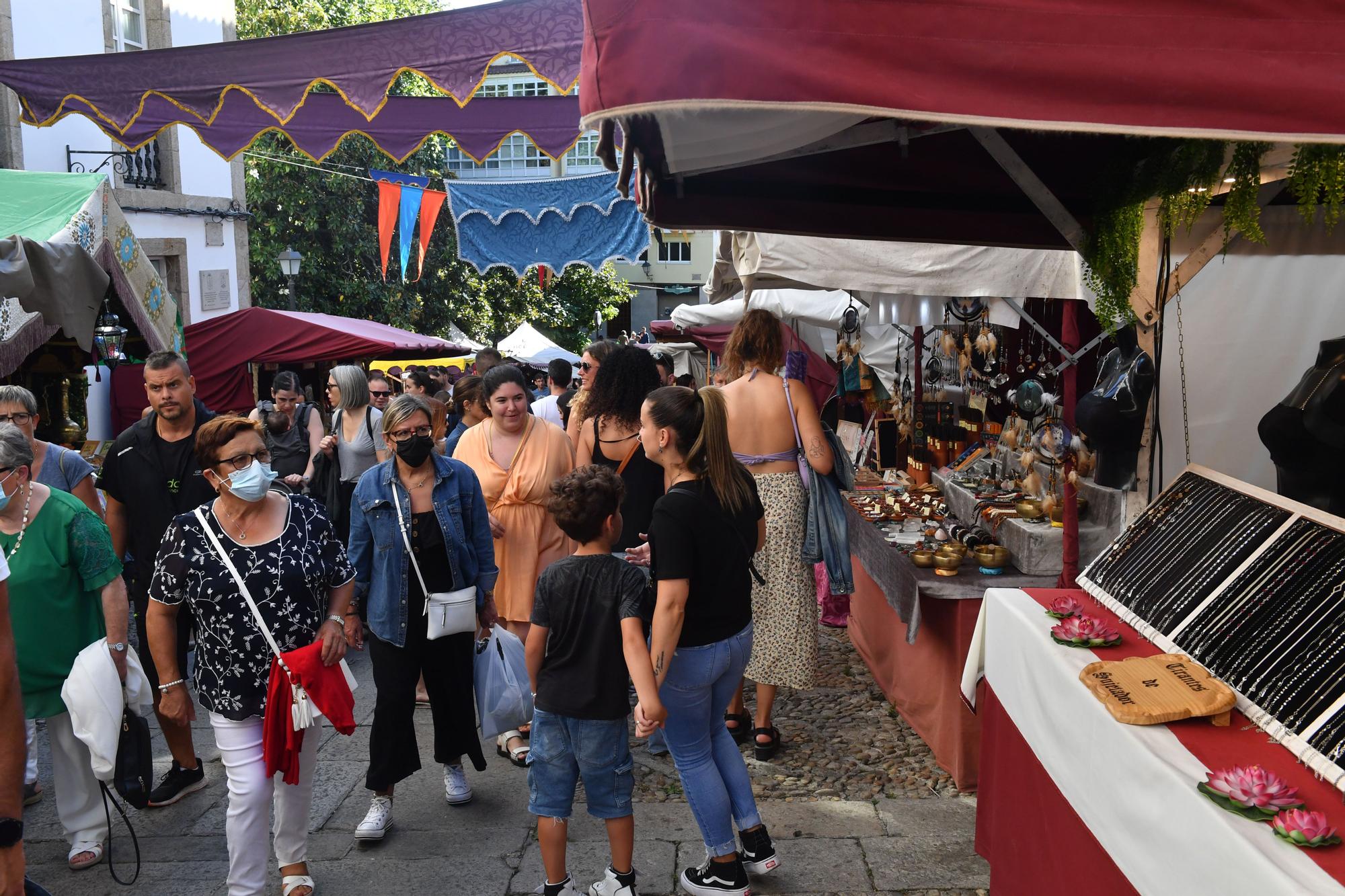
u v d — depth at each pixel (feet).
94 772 11.21
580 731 10.41
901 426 23.67
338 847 12.53
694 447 10.48
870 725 16.25
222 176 49.03
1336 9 5.47
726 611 10.61
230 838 10.60
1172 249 11.93
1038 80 5.71
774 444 14.61
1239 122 5.53
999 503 15.71
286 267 53.83
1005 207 12.53
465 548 13.01
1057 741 8.52
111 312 21.08
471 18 13.80
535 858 12.17
